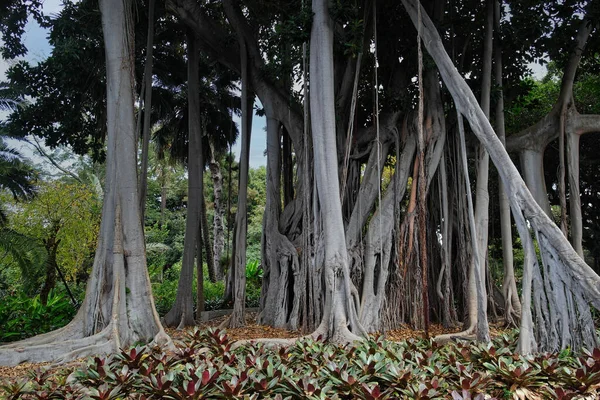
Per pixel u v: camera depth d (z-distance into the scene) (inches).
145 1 537.6
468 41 502.3
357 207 437.7
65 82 560.1
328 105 371.6
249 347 245.4
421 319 426.6
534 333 256.8
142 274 343.3
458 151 468.8
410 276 432.1
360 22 376.2
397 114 478.6
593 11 442.9
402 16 495.2
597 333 251.0
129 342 321.7
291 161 539.5
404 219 438.3
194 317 538.0
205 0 595.2
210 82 733.9
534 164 474.6
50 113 583.2
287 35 391.9
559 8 474.3
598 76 586.6
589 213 634.8
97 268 338.6
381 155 464.1
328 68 374.6
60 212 625.6
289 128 501.4
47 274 539.8
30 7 524.7
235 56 530.6
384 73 535.5
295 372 195.3
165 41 607.8
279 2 494.0
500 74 486.3
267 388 167.5
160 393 166.2
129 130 356.2
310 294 400.5
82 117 622.2
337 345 265.7
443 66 342.6
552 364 184.2
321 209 366.3
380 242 408.8
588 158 601.9
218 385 168.4
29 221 611.8
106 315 327.6
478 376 171.2
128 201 347.9
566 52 508.1
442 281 458.3
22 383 181.2
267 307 464.8
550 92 635.5
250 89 560.4
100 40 540.1
